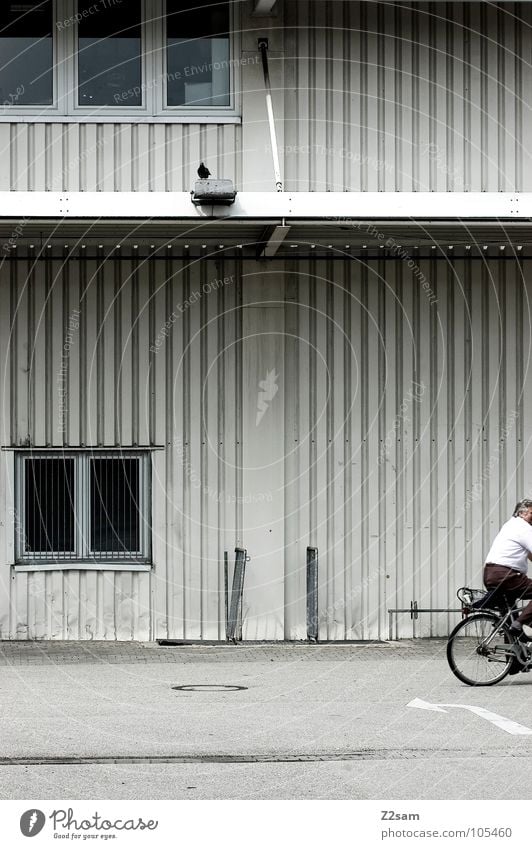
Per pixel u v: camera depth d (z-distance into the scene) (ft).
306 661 45.60
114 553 50.83
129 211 45.09
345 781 26.02
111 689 38.83
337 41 51.26
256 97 50.78
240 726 32.30
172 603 50.75
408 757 28.48
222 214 45.32
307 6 51.16
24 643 49.78
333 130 51.11
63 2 50.37
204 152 50.60
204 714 34.14
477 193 46.09
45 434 50.55
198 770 27.07
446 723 32.83
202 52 50.83
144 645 49.52
